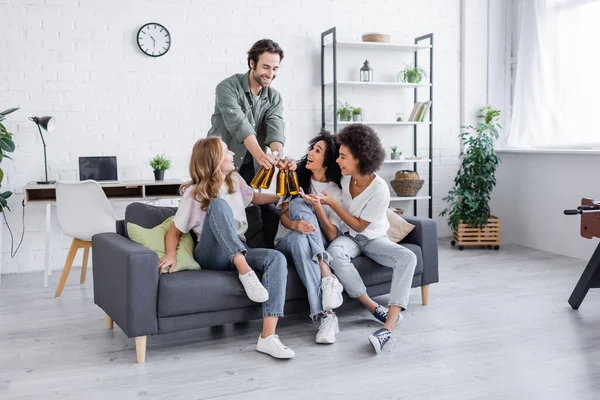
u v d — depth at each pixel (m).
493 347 2.68
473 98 5.70
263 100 3.29
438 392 2.21
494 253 4.93
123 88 4.68
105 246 2.78
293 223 2.87
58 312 3.40
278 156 2.99
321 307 2.80
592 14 4.61
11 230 4.50
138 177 4.76
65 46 4.51
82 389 2.29
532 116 5.15
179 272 2.68
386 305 3.41
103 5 4.58
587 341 2.75
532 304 3.38
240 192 2.94
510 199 5.42
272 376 2.39
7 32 4.38
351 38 5.30
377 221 3.01
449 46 5.64
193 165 2.80
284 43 5.09
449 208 5.76
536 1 5.07
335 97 4.89
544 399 2.14
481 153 5.08
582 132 4.72
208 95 4.90
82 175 4.43
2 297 3.75
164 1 4.73
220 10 4.88
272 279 2.67
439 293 3.66
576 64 4.76
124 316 2.52
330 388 2.26
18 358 2.64
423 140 5.61
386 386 2.27
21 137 4.46
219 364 2.53
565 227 4.77
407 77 5.31
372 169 2.92
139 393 2.24
